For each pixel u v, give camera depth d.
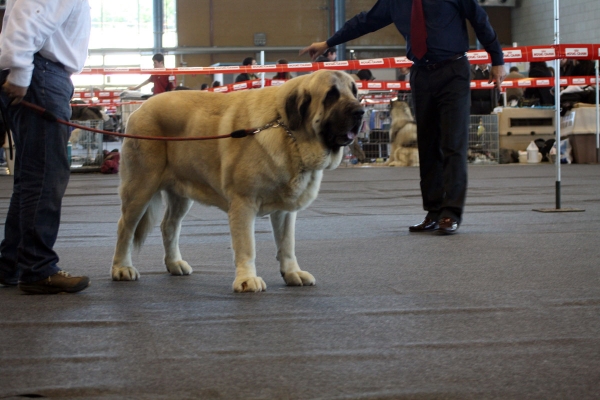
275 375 2.32
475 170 13.60
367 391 2.16
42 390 2.17
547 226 6.07
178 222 4.32
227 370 2.38
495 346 2.63
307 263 4.55
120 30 28.11
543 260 4.48
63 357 2.53
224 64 26.11
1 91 3.68
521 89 17.66
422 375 2.31
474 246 5.11
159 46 28.17
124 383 2.25
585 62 16.09
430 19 5.80
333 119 3.54
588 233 5.61
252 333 2.85
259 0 28.34
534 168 13.93
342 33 6.13
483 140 16.09
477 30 5.88
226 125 3.83
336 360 2.47
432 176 6.02
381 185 10.67
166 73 12.78
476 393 2.14
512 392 2.15
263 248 5.22
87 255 5.06
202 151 3.92
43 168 3.69
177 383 2.25
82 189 10.62
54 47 3.65
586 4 24.36
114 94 17.86
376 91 15.98
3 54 3.45
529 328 2.88
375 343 2.69
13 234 3.91
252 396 2.13
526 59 9.29
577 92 16.11
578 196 8.56
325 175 12.77
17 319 3.12
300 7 28.47
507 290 3.62
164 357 2.53
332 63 11.90
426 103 5.94
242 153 3.69
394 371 2.35
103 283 4.03
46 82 3.64
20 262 3.69
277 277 4.14
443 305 3.31
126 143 4.11
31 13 3.47
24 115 3.64
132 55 28.25
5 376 2.33
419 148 6.05
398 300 3.43
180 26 28.20
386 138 16.36
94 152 15.09
